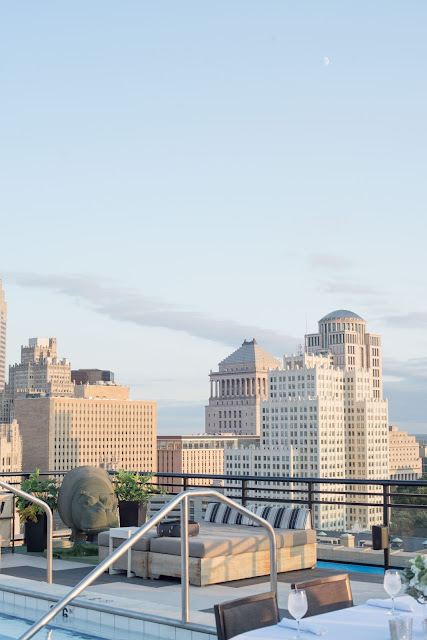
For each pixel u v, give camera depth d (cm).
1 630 757
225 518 1133
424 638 410
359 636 457
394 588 489
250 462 19738
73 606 776
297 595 457
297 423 19250
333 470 19362
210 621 692
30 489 1252
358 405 19888
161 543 976
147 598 876
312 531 1058
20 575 1033
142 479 1320
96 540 1282
